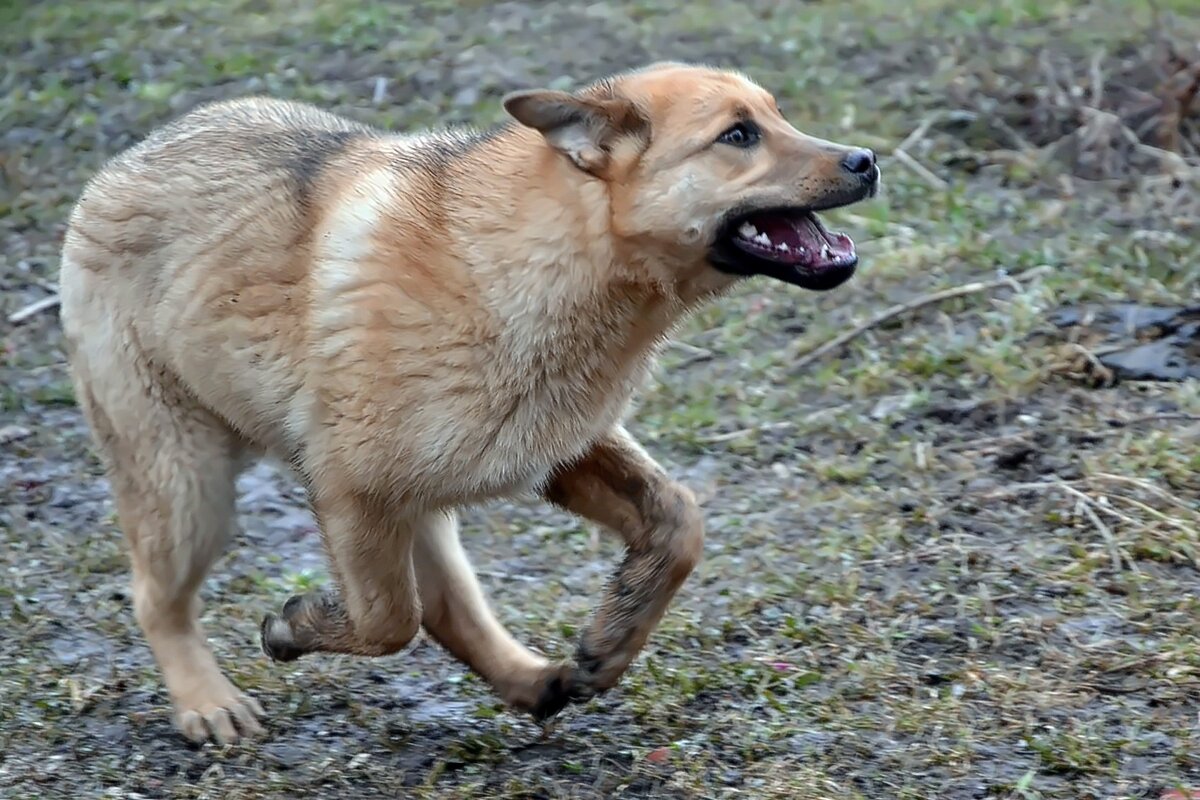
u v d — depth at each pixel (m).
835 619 10.78
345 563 9.23
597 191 8.70
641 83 8.91
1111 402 13.39
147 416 9.70
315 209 9.26
